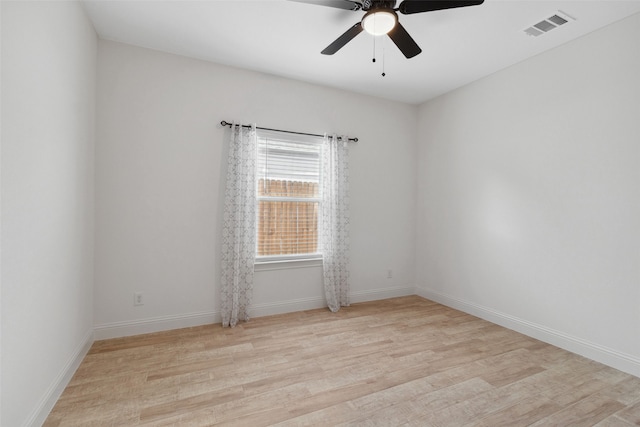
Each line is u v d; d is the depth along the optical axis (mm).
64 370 1992
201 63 3096
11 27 1328
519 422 1728
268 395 1954
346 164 3803
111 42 2748
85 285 2457
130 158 2816
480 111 3490
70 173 2074
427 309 3727
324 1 1823
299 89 3576
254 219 3281
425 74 3393
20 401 1442
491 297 3334
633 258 2266
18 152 1405
